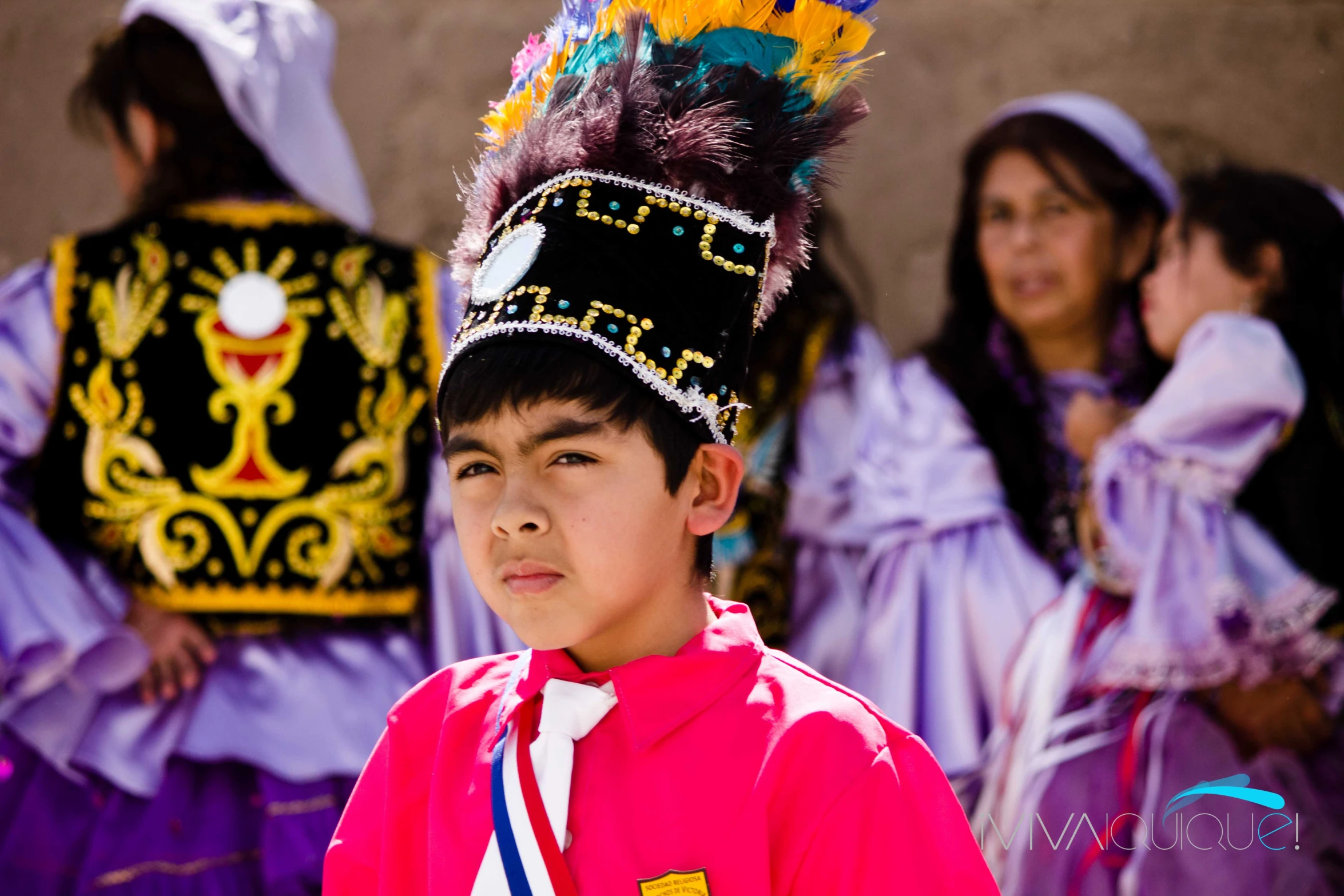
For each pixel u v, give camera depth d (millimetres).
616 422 4406
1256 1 15312
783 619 11289
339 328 9758
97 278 9727
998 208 11984
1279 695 10523
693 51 4980
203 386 9578
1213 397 10734
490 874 4504
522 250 4648
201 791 9344
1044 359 11891
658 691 4566
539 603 4391
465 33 15852
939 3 15680
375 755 5129
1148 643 10617
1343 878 10156
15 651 9039
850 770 4438
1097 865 10266
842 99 5160
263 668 9508
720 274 4738
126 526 9586
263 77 9961
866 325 12773
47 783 9242
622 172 4773
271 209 9945
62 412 9672
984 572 11367
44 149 15555
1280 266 11133
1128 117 15406
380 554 9828
